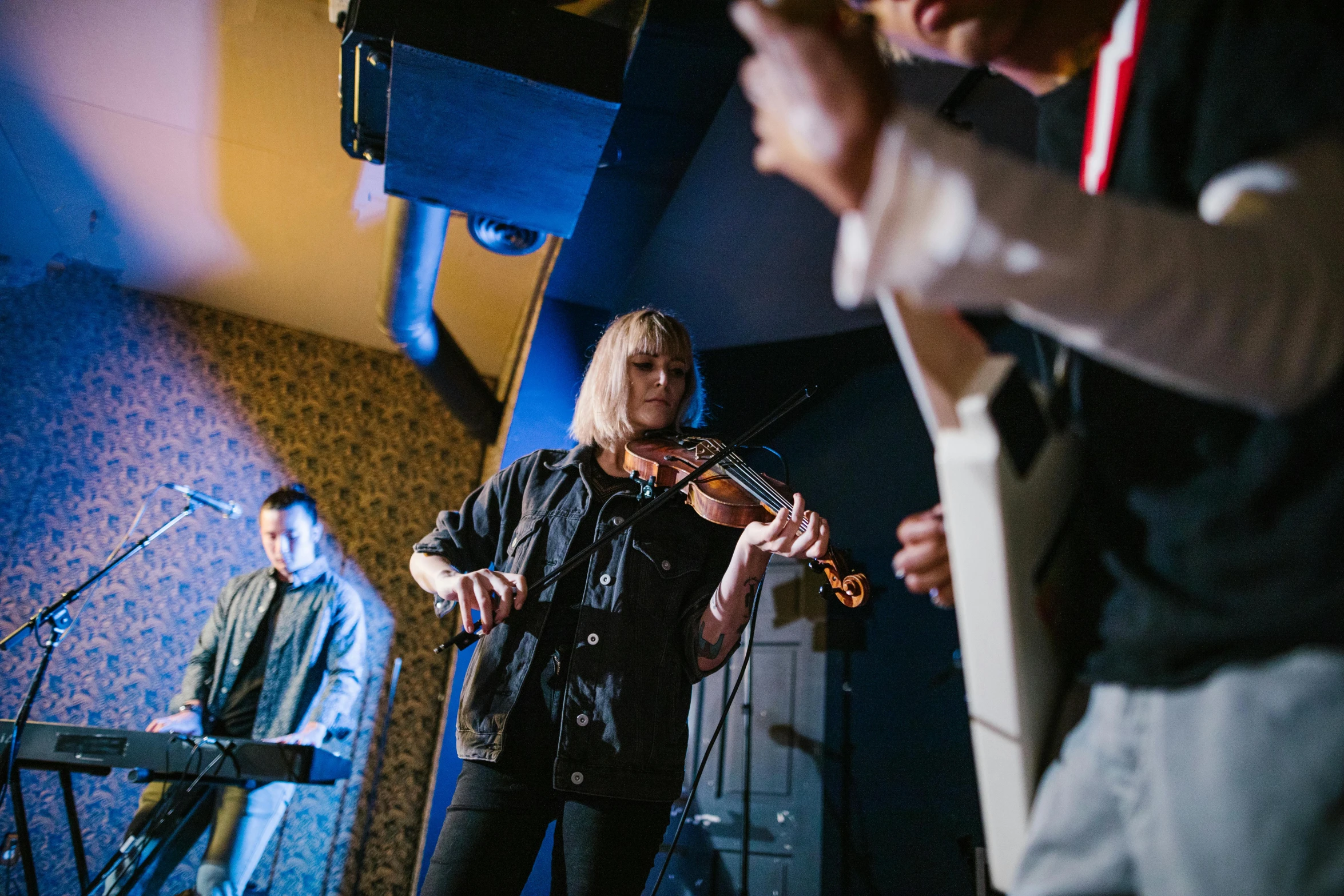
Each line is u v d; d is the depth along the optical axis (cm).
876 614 405
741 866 386
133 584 517
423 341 464
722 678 423
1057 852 62
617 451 189
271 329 589
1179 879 52
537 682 158
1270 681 49
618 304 460
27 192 469
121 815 473
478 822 149
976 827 352
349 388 592
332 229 470
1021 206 41
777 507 181
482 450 601
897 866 362
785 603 426
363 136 325
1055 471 64
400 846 502
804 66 42
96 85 381
